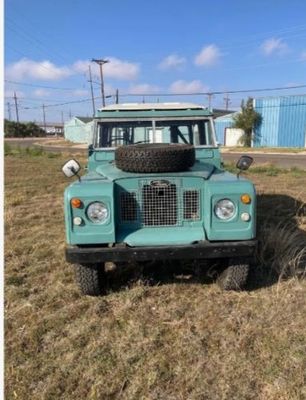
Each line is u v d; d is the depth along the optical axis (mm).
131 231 4000
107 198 3809
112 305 4133
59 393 2875
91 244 3883
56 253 5719
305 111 38188
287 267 4797
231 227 3857
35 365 3182
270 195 9844
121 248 3791
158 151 4020
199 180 4004
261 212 7949
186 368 3094
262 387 2875
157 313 3926
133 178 3977
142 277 4660
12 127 91125
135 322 3748
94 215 3818
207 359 3195
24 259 5465
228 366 3096
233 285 4277
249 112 41844
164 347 3379
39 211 8516
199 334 3535
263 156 26953
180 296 4281
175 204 4027
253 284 4520
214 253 3820
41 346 3436
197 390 2861
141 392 2865
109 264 5105
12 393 2873
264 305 4008
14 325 3758
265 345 3326
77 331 3635
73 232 3836
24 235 6645
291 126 39375
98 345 3416
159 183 3980
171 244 3828
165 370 3084
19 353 3324
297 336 3439
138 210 4016
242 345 3342
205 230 3967
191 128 5328
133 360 3209
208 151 5285
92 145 5285
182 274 4855
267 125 41281
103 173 4348
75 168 4270
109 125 5297
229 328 3611
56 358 3270
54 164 19828
